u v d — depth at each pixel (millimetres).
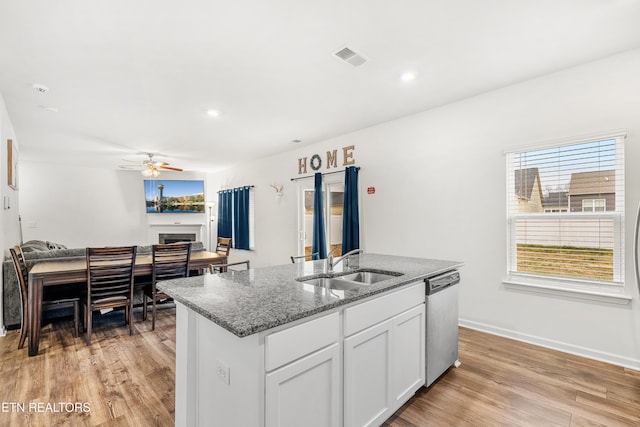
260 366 1221
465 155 3480
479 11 1984
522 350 2881
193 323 1621
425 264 2688
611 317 2613
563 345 2844
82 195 7539
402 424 1880
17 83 2924
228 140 5129
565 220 2881
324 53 2477
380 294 1826
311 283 2264
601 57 2607
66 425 1879
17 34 2150
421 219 3873
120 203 7957
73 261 3707
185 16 1990
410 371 2086
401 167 4074
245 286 1858
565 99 2818
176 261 3750
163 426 1870
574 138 2756
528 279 3090
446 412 1991
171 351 2951
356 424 1651
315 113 3867
